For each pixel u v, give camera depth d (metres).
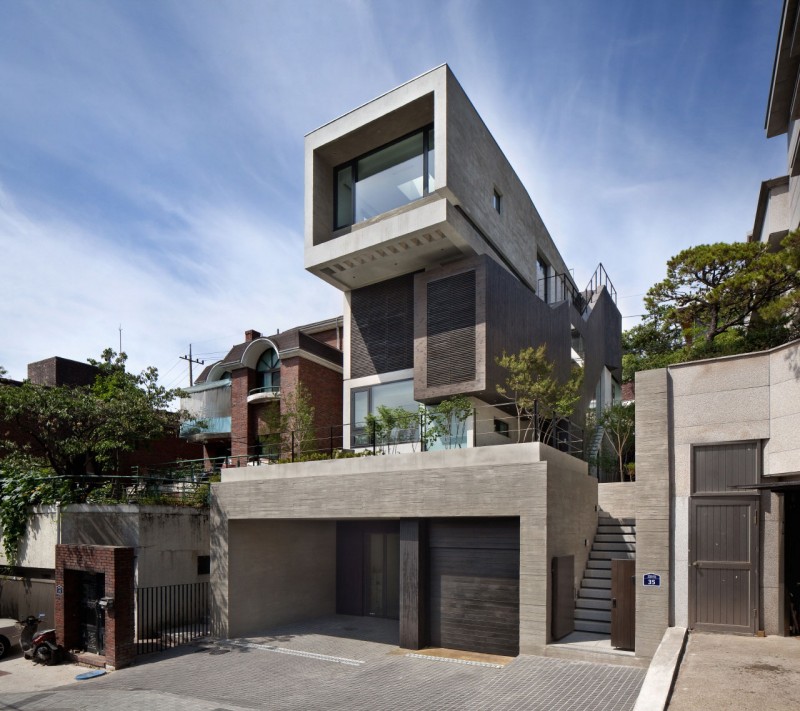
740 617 9.48
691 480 10.12
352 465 14.19
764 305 16.44
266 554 16.59
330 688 10.84
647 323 23.33
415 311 17.41
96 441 21.98
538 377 15.45
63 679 12.88
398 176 18.42
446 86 16.42
